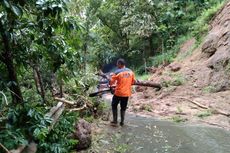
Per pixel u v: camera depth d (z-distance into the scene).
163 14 21.20
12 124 4.68
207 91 11.55
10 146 4.27
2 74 5.18
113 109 8.66
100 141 7.03
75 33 5.68
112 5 24.20
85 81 9.90
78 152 6.27
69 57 5.74
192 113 9.66
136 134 7.71
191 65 14.32
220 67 12.23
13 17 4.70
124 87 8.51
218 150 6.43
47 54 5.58
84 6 15.53
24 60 5.59
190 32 19.67
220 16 15.84
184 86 12.51
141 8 21.70
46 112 5.70
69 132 6.11
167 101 11.32
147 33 21.20
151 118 9.59
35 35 5.31
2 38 4.99
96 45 22.28
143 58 22.95
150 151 6.45
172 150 6.49
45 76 7.14
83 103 8.78
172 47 19.77
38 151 5.02
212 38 14.12
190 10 21.69
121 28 24.17
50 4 4.44
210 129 8.02
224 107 9.75
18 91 5.09
